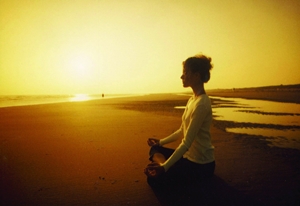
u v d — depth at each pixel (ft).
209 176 5.78
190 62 5.41
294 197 5.72
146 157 9.59
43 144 12.21
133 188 6.38
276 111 31.42
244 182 6.73
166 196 5.84
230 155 9.72
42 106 48.24
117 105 50.42
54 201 5.61
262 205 5.30
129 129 17.04
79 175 7.47
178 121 21.75
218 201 5.52
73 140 13.19
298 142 12.33
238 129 16.78
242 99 70.49
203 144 5.51
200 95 5.37
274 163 8.59
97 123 20.62
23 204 5.48
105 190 6.26
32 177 7.33
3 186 6.62
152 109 38.04
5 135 15.05
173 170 5.60
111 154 10.09
